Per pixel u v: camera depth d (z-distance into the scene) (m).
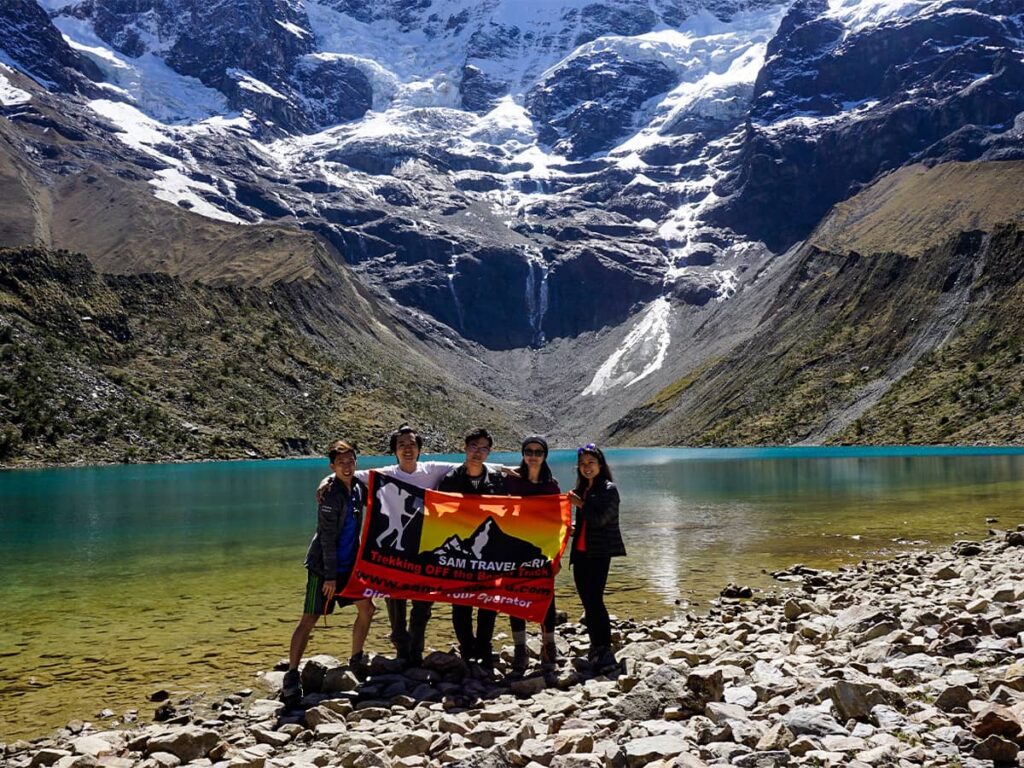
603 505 13.46
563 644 15.16
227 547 29.77
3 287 127.81
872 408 137.38
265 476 77.06
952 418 119.12
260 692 12.66
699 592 20.09
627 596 19.78
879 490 50.06
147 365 133.00
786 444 143.00
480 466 14.08
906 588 18.12
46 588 21.83
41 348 117.00
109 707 12.18
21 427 97.81
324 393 154.50
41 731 11.23
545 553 13.73
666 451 146.12
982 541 26.62
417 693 12.24
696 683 10.19
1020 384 117.00
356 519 13.24
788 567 23.39
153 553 28.27
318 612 12.65
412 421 160.38
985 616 13.19
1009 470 65.00
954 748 8.16
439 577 13.45
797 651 12.60
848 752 8.19
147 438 110.12
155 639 16.16
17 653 15.16
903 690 9.88
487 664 13.80
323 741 10.37
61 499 51.50
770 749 8.38
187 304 156.38
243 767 9.09
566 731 9.52
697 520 36.31
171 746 9.84
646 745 8.57
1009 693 9.05
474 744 9.63
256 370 147.62
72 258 145.25
